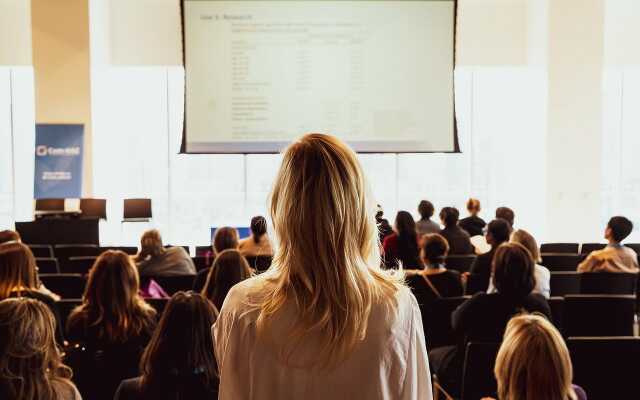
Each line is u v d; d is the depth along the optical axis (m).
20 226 9.07
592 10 11.13
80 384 3.12
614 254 5.91
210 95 11.09
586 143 11.18
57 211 10.58
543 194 11.28
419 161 12.92
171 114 12.62
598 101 11.18
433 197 12.95
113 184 12.32
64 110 10.94
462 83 12.82
